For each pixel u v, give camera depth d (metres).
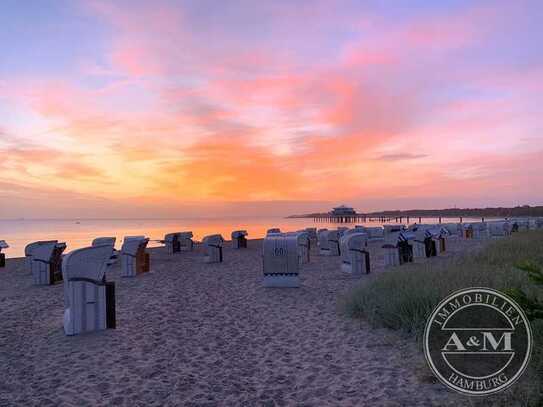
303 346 5.89
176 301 9.36
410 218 150.00
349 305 7.64
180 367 5.23
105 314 7.00
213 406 4.12
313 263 16.08
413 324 5.89
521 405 3.61
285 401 4.16
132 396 4.40
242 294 10.05
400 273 8.56
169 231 59.06
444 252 17.84
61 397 4.40
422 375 4.39
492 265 9.88
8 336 6.78
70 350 5.96
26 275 14.62
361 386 4.39
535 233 20.77
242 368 5.14
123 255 13.34
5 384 4.79
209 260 17.14
